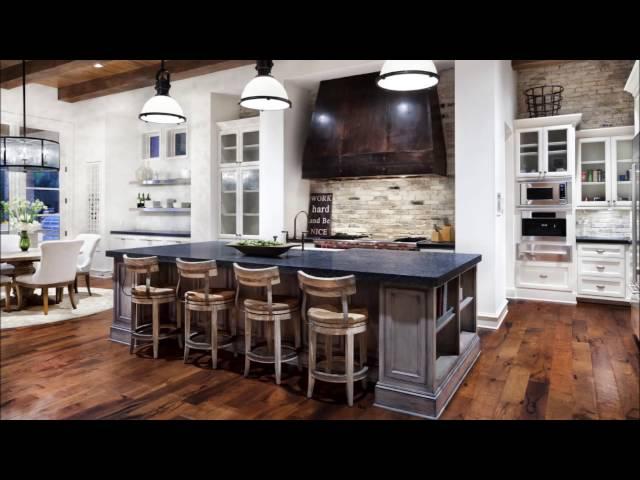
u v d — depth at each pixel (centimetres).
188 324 365
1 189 771
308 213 684
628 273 576
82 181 853
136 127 855
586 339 436
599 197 615
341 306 319
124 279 423
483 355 389
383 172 561
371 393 306
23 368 353
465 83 486
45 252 514
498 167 502
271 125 625
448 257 366
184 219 800
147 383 323
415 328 274
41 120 808
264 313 317
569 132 587
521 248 627
